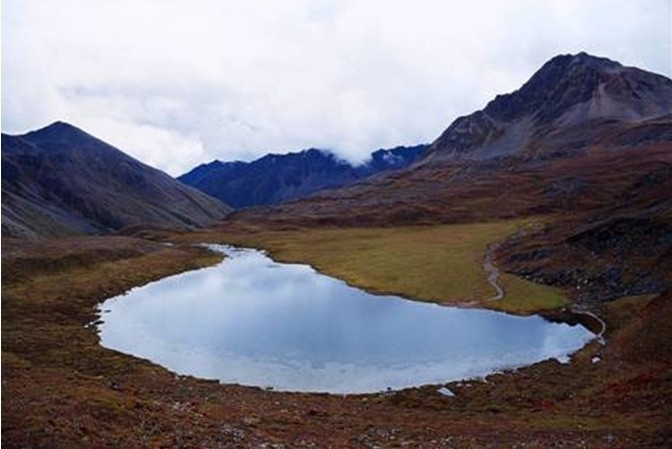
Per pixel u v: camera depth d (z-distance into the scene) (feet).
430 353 248.93
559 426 149.48
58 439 107.34
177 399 175.52
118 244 534.78
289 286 404.98
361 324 298.15
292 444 123.75
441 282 376.48
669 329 216.95
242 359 245.86
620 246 356.18
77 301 352.90
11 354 240.73
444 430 145.69
